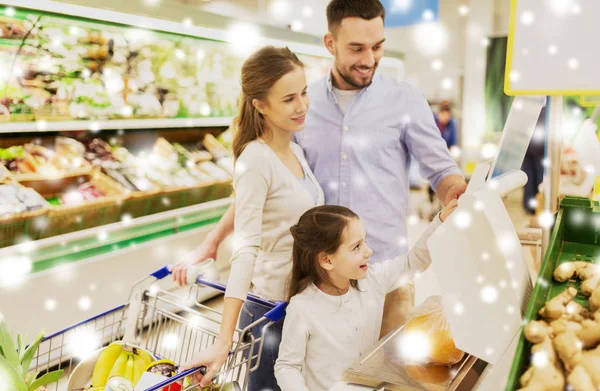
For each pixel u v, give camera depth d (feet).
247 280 5.28
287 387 4.98
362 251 5.25
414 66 22.15
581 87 3.89
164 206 12.26
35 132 11.41
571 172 6.25
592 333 3.45
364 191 7.09
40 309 9.73
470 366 3.53
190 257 6.39
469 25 20.56
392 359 4.02
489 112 19.38
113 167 12.03
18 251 9.35
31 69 10.13
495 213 3.55
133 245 11.35
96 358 5.22
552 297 4.26
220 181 13.58
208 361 4.71
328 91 7.07
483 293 3.44
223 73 14.23
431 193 19.53
